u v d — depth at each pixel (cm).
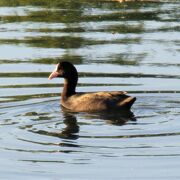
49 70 2080
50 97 1844
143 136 1522
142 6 2955
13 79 1995
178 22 2666
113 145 1473
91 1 3050
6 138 1521
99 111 1730
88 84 1952
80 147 1465
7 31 2548
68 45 2358
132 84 1941
